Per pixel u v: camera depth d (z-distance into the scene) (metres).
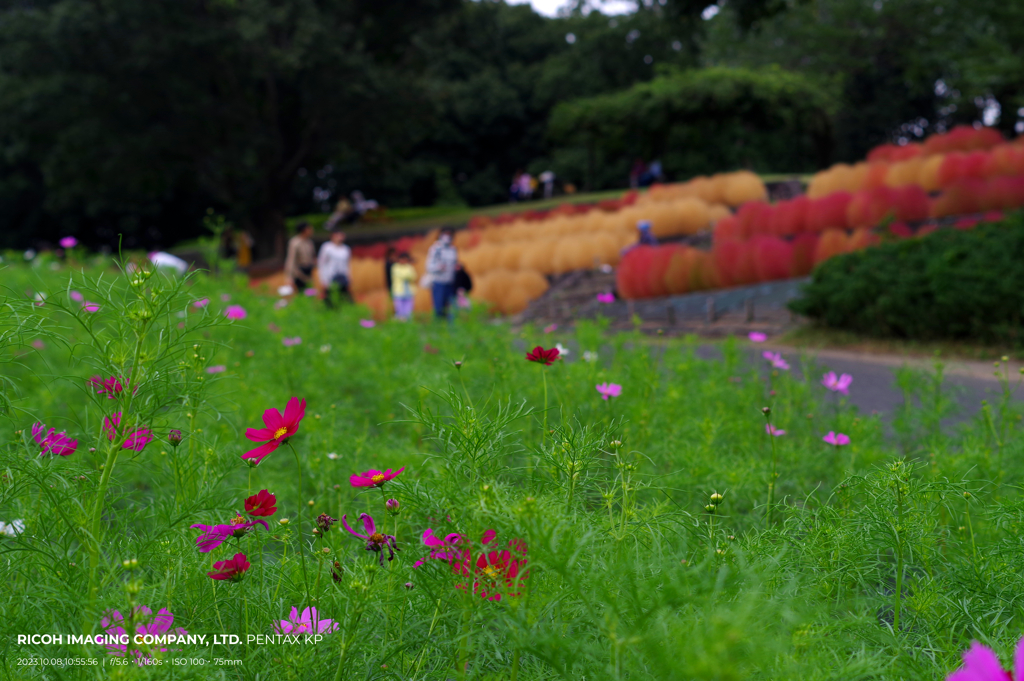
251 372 4.77
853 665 1.23
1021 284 7.43
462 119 52.16
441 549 1.40
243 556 1.44
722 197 23.31
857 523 1.75
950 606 1.66
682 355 5.70
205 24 24.61
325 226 38.00
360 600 1.36
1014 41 34.03
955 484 1.94
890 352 8.21
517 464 2.23
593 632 1.29
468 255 19.05
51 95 23.88
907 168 19.70
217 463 2.18
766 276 13.08
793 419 4.00
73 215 38.16
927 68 39.81
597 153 51.09
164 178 29.41
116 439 1.50
